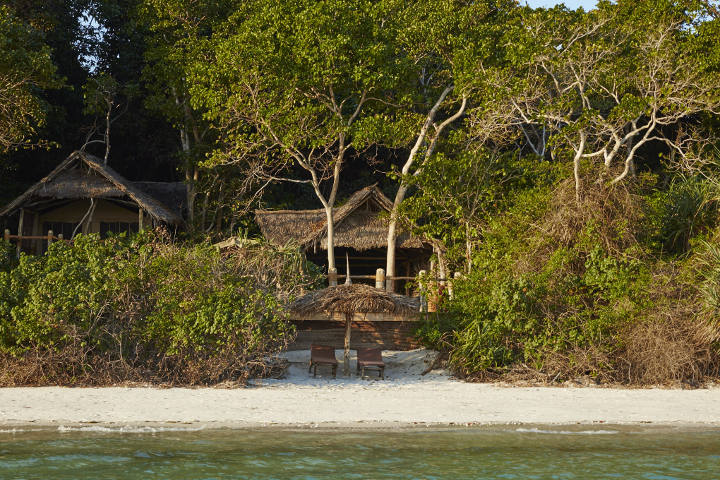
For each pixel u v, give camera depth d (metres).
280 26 50.88
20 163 75.94
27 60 50.88
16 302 32.84
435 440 23.47
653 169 66.81
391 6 50.84
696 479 20.06
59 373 32.00
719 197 40.31
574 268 38.50
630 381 34.38
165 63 64.50
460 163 44.47
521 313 35.28
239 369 32.88
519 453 22.23
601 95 51.41
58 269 33.81
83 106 77.94
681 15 48.12
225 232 68.38
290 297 34.28
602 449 22.84
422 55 52.72
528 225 40.34
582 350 34.88
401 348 40.88
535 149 64.69
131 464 20.38
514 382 34.34
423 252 59.62
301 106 51.44
